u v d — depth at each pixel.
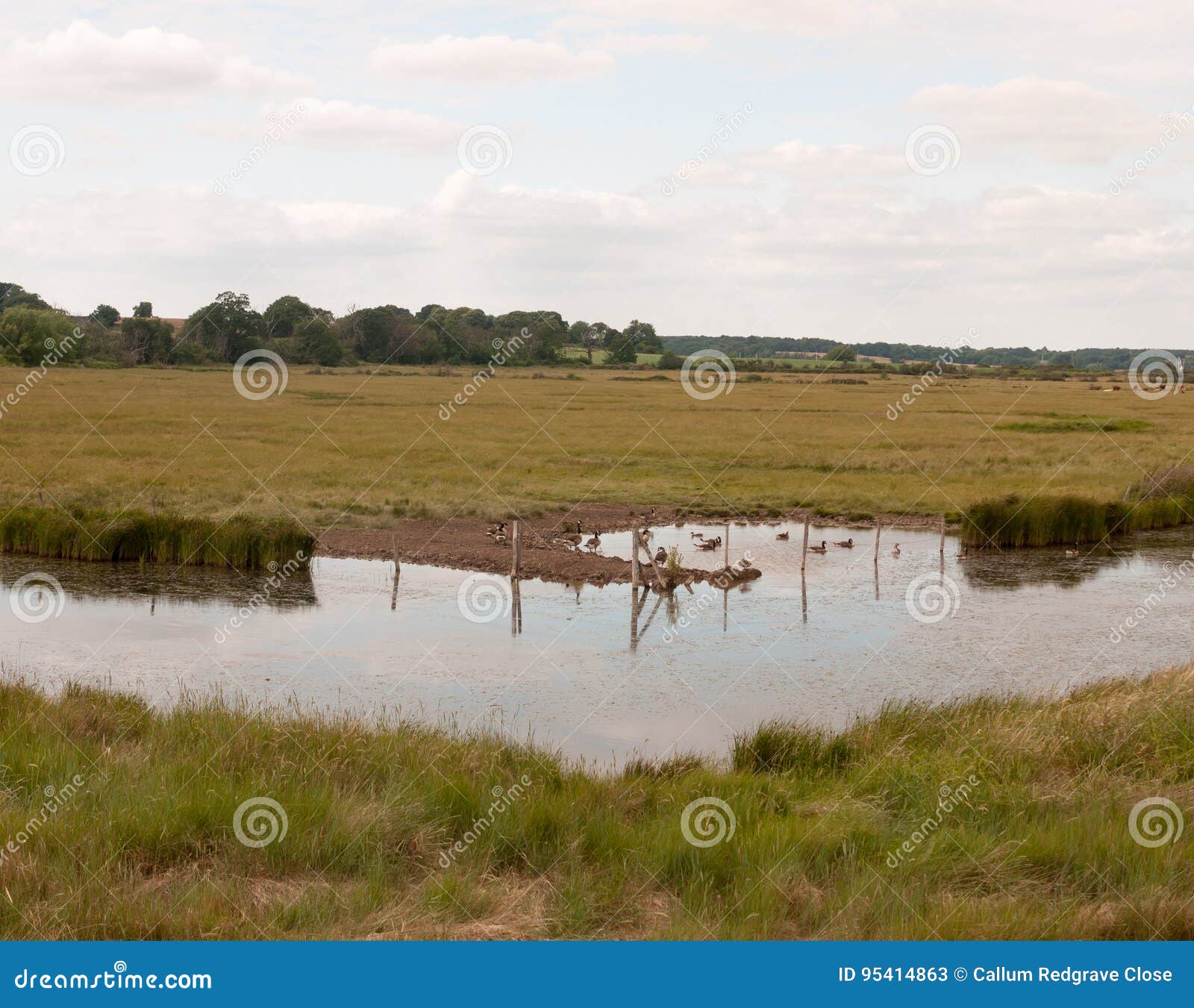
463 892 8.79
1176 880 8.97
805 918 8.64
